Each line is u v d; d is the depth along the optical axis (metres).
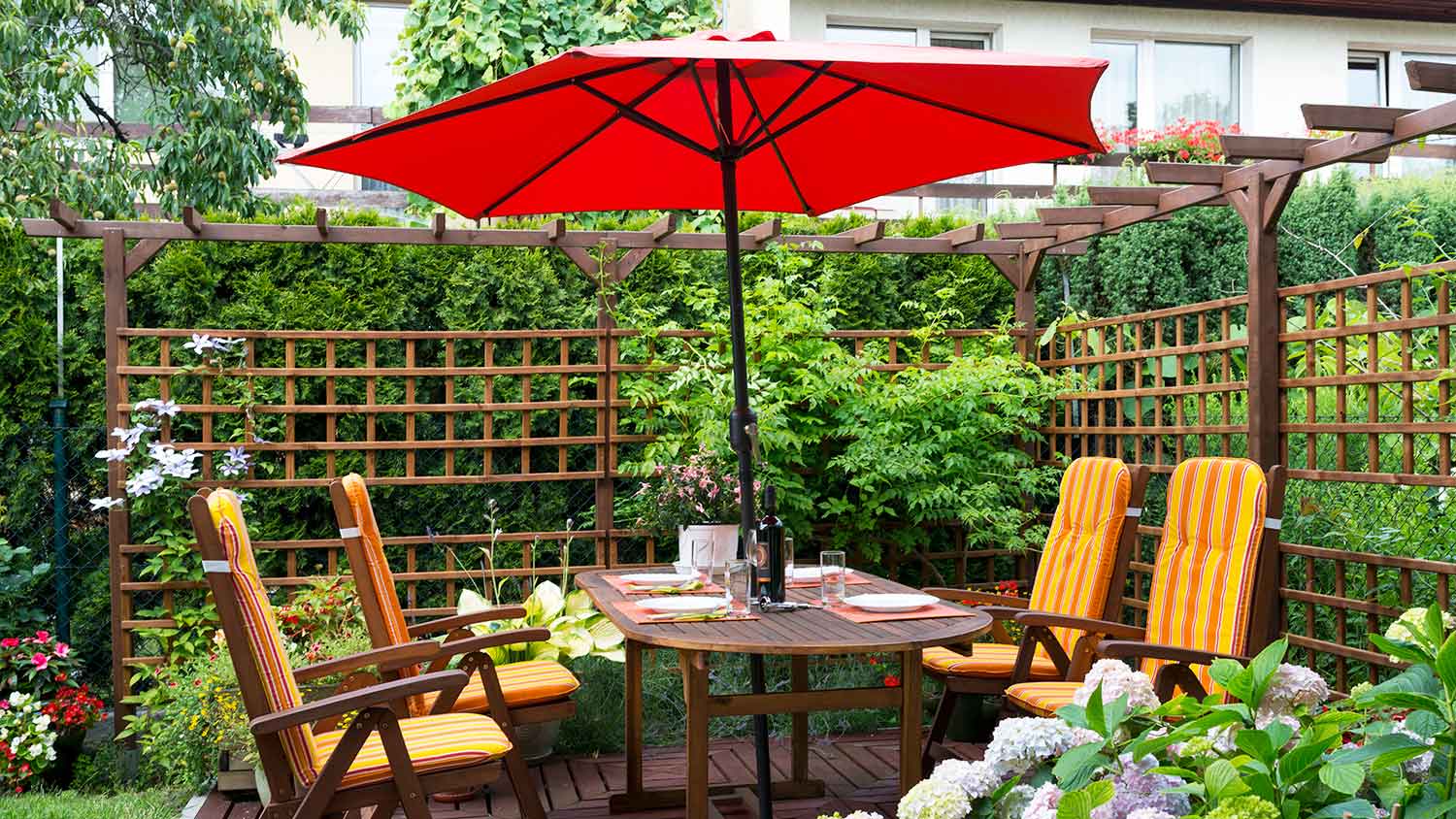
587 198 4.55
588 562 6.36
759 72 3.75
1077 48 9.80
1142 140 8.65
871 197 4.52
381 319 6.09
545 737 5.00
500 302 6.23
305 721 2.88
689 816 3.28
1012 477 6.24
